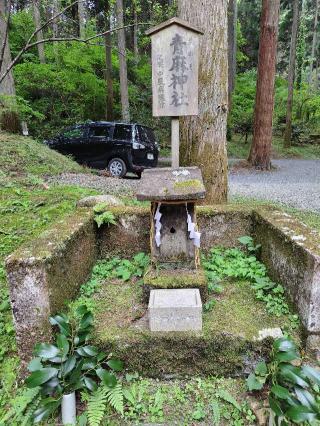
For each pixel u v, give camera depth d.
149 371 2.21
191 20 3.81
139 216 3.42
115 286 2.98
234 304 2.62
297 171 11.49
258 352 2.16
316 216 5.39
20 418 1.93
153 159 9.11
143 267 3.19
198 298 2.34
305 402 1.78
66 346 1.97
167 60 2.74
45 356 1.94
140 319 2.42
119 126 8.81
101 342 2.16
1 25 4.96
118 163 8.73
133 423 1.95
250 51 28.77
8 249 3.41
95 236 3.39
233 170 11.45
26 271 2.09
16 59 3.05
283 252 2.63
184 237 2.93
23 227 3.85
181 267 2.88
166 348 2.17
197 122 3.96
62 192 5.12
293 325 2.31
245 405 2.01
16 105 8.69
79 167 8.12
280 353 1.95
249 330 2.23
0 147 7.49
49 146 9.55
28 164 7.15
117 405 1.94
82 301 2.60
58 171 7.25
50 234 2.61
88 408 1.94
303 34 25.08
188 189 2.53
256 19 27.66
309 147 17.78
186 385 2.16
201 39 3.81
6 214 4.20
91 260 3.22
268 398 1.93
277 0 9.96
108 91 14.65
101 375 2.00
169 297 2.38
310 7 28.30
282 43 29.06
